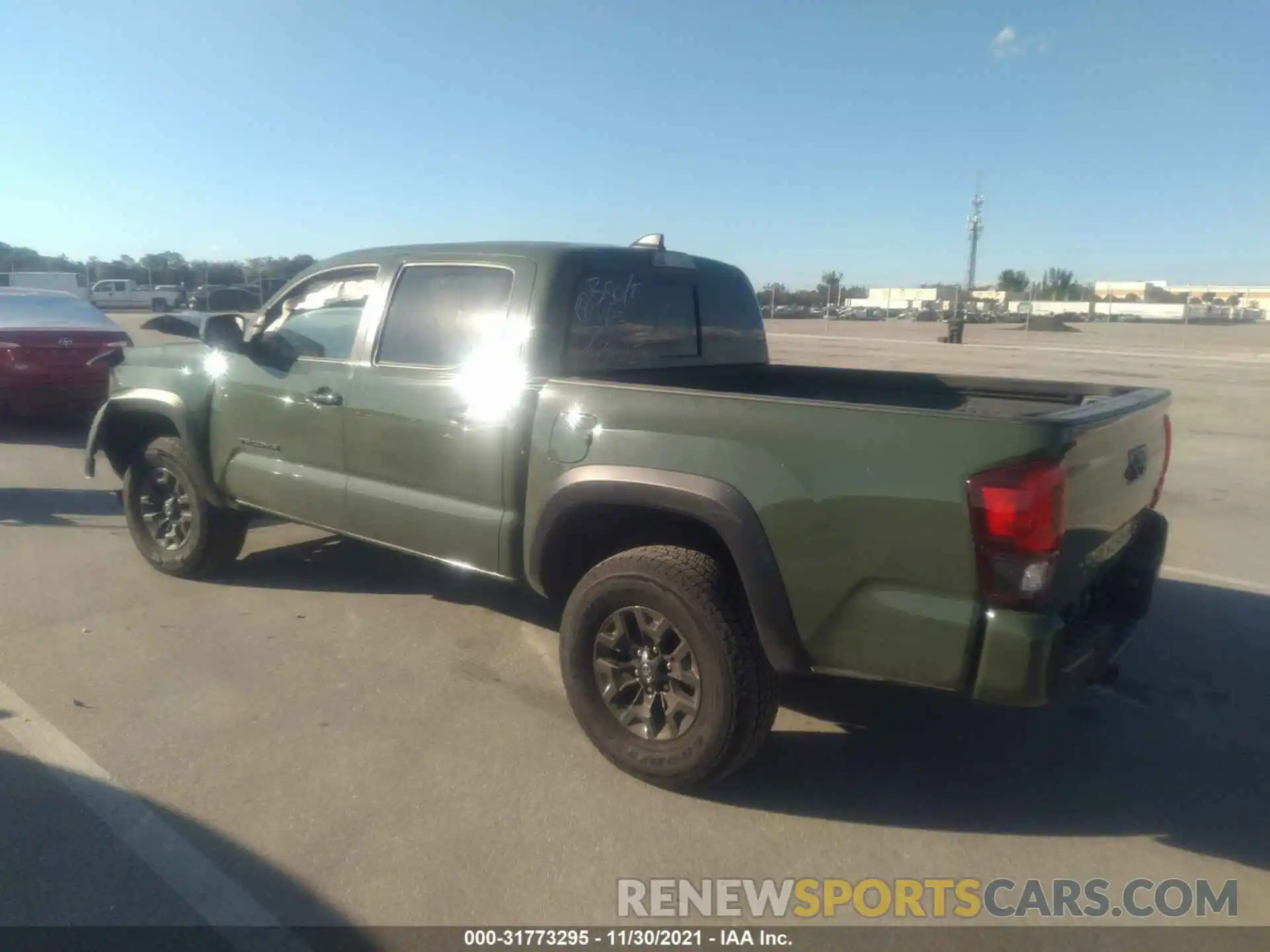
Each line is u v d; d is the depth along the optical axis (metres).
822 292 71.00
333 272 5.18
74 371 10.95
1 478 9.14
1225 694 4.78
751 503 3.47
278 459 5.34
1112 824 3.64
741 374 5.58
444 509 4.51
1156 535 4.26
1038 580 3.11
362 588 6.03
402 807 3.60
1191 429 13.52
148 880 3.15
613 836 3.47
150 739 4.07
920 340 35.47
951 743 4.26
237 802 3.61
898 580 3.26
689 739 3.65
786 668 3.50
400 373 4.70
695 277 5.21
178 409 5.75
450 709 4.41
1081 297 92.56
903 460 3.22
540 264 4.36
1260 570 6.81
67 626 5.32
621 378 4.70
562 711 4.43
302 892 3.12
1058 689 3.22
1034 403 4.96
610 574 3.78
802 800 3.76
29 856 3.26
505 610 5.68
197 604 5.70
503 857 3.32
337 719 4.29
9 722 4.20
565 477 3.97
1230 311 68.56
